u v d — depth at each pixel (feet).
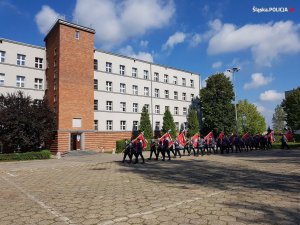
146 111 142.20
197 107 192.44
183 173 46.91
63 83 117.70
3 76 116.67
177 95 179.63
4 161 84.84
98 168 59.88
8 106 94.27
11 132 92.48
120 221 20.48
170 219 20.66
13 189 36.29
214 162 64.95
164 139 78.28
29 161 85.10
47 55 129.80
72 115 119.34
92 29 129.80
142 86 158.51
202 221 20.04
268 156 76.95
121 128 145.48
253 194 28.78
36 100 104.22
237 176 41.75
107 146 134.62
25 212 23.90
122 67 151.23
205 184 35.32
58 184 38.88
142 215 21.86
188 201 26.12
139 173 48.44
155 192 30.78
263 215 21.30
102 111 137.28
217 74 180.45
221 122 175.11
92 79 128.47
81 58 125.18
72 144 120.78
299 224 19.15
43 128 98.02
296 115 195.42
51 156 105.91
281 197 27.27
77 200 27.81
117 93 144.97
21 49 122.83
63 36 119.75
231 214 21.65
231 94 177.68
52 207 25.31
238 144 99.55
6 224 20.66
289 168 49.75
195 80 193.57
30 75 124.67
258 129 246.27
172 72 178.09
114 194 30.27
